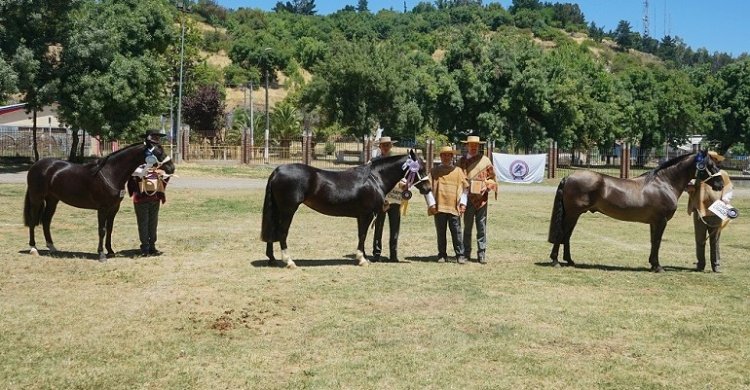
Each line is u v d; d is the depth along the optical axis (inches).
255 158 1984.5
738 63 2780.5
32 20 1370.6
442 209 498.9
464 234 517.3
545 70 2220.7
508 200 1114.1
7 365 259.1
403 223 750.5
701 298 394.0
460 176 500.7
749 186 1689.2
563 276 455.2
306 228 681.6
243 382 246.7
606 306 369.4
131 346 283.7
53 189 473.4
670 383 254.7
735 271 493.0
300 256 515.8
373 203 472.4
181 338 295.6
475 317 340.2
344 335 304.3
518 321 334.0
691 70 3142.2
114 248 529.3
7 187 1019.3
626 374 263.1
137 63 1539.1
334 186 460.4
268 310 344.5
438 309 354.6
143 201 490.0
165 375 252.4
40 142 1951.3
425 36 6161.4
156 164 488.7
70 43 1425.9
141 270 438.0
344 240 604.1
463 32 2298.2
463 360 274.7
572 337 309.9
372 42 2407.7
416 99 2340.1
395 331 312.5
